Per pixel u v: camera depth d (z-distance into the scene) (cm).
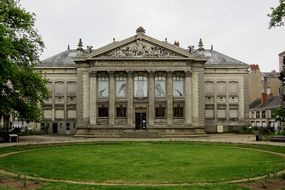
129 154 4019
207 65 9050
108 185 2278
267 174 2666
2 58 3653
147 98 7669
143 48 7650
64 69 8988
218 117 9050
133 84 7681
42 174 2691
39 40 5341
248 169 2922
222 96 9075
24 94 5722
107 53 7650
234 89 9088
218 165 3173
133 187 2189
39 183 2288
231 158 3666
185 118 7675
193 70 7794
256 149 4603
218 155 3925
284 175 2522
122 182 2419
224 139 6412
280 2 3194
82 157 3753
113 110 7619
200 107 7781
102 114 7688
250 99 10856
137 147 4894
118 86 7700
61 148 4806
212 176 2623
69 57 9231
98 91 7706
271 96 10369
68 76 8988
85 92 7731
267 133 7625
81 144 5428
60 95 8988
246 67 9056
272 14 3228
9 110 5497
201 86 7806
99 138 7025
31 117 6022
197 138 6856
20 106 5875
